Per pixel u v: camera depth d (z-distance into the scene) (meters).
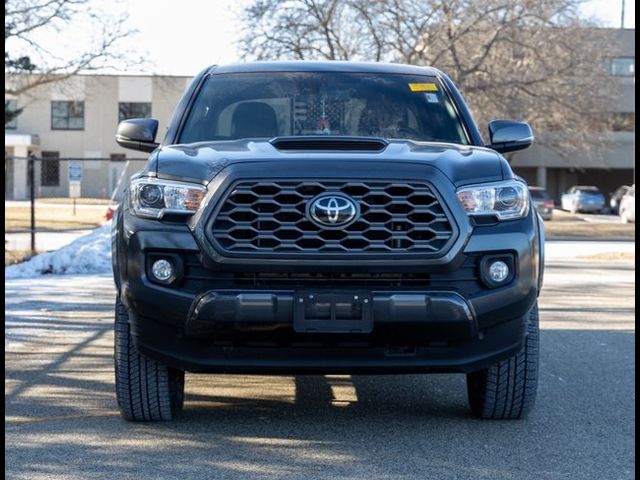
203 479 4.34
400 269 4.60
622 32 56.31
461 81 33.88
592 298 12.66
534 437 5.12
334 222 4.59
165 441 4.99
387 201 4.64
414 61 33.44
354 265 4.58
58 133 58.59
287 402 6.03
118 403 5.25
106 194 58.41
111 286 13.48
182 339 4.75
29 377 6.80
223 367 4.75
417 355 4.77
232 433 5.17
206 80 6.42
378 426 5.36
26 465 4.55
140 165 58.47
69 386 6.47
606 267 19.05
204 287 4.64
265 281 4.63
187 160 4.91
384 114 6.17
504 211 4.82
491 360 4.84
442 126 6.14
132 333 4.89
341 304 4.58
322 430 5.26
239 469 4.50
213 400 6.07
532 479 4.38
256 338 4.64
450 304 4.60
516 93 35.53
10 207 42.91
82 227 29.92
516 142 6.08
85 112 58.41
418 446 4.92
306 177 4.64
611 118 41.72
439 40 33.59
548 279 15.82
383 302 4.57
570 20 35.22
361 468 4.52
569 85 37.00
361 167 4.68
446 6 32.69
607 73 40.06
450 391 6.43
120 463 4.59
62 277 14.95
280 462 4.61
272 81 6.36
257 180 4.63
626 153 58.72
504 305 4.72
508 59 35.81
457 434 5.17
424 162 4.77
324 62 6.66
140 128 6.16
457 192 4.71
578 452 4.84
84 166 58.31
